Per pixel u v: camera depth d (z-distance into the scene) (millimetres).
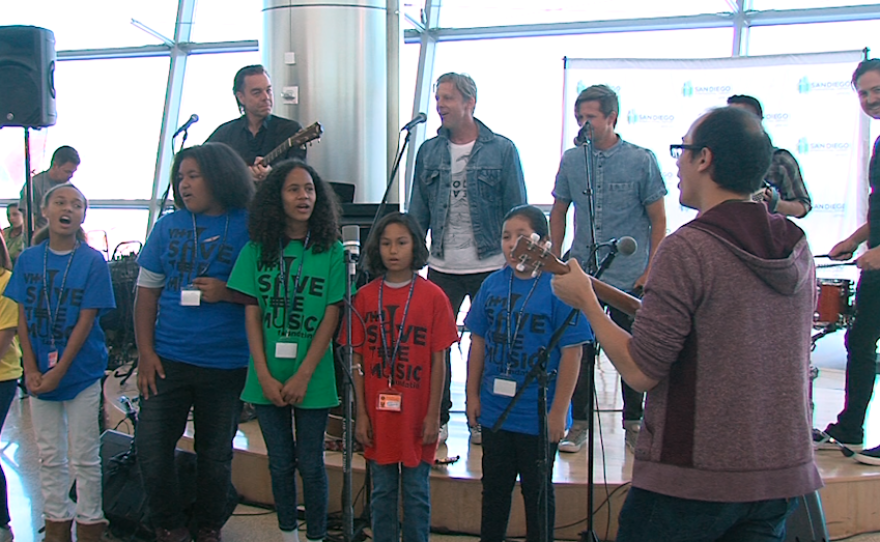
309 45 3729
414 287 2254
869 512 2650
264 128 3217
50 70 3520
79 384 2447
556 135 5605
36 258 2502
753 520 1325
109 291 2498
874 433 3217
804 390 1312
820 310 3207
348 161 3781
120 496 2592
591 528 1945
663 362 1279
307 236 2295
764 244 1277
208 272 2318
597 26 5562
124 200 6660
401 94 4008
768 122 4711
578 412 2938
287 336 2240
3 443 3689
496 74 5793
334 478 2746
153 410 2314
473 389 2225
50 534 2502
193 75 6586
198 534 2426
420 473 2191
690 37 5438
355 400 2234
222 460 2379
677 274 1275
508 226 2197
